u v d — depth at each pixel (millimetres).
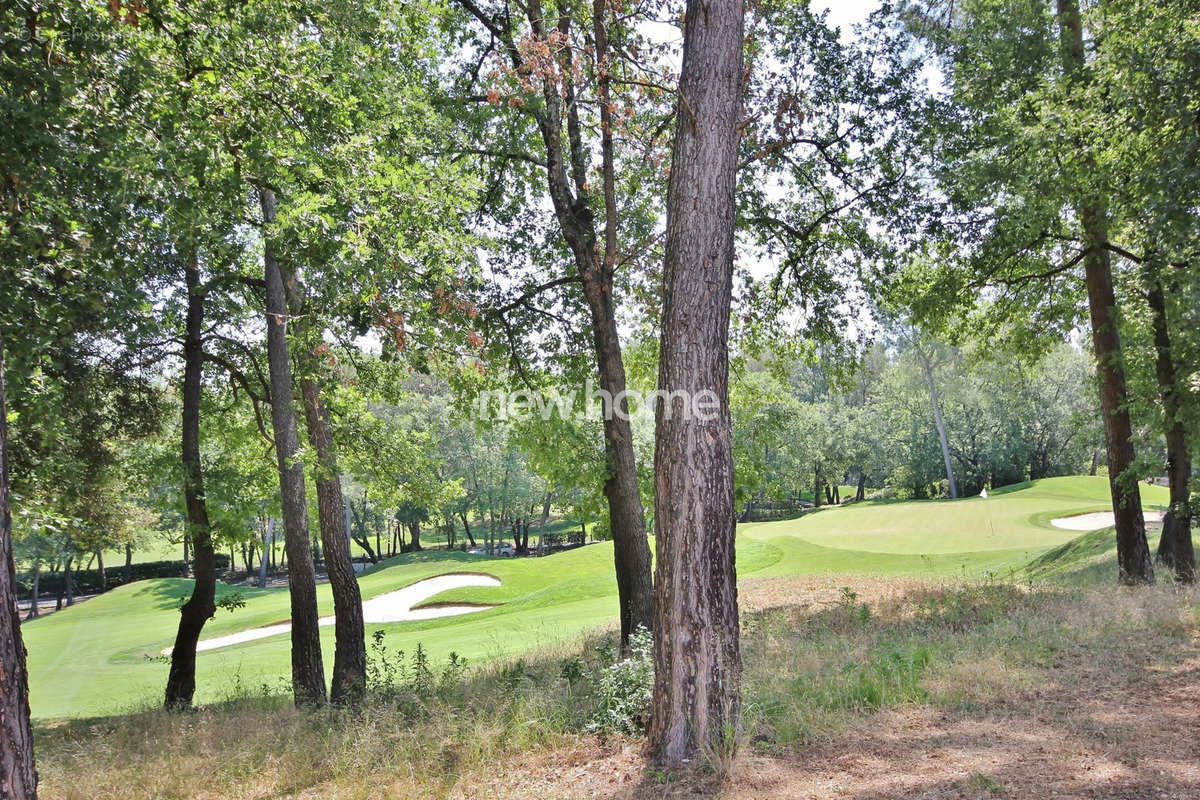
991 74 12344
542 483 49125
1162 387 13000
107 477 12625
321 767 6215
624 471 10969
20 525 9773
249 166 7555
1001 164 11695
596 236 11523
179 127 7098
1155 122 9938
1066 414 52625
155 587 38312
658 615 5496
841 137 12781
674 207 5781
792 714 5641
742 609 15555
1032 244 13688
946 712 5605
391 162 8750
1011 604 10617
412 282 8195
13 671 3768
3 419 3891
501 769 5445
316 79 7797
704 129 5750
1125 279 14234
